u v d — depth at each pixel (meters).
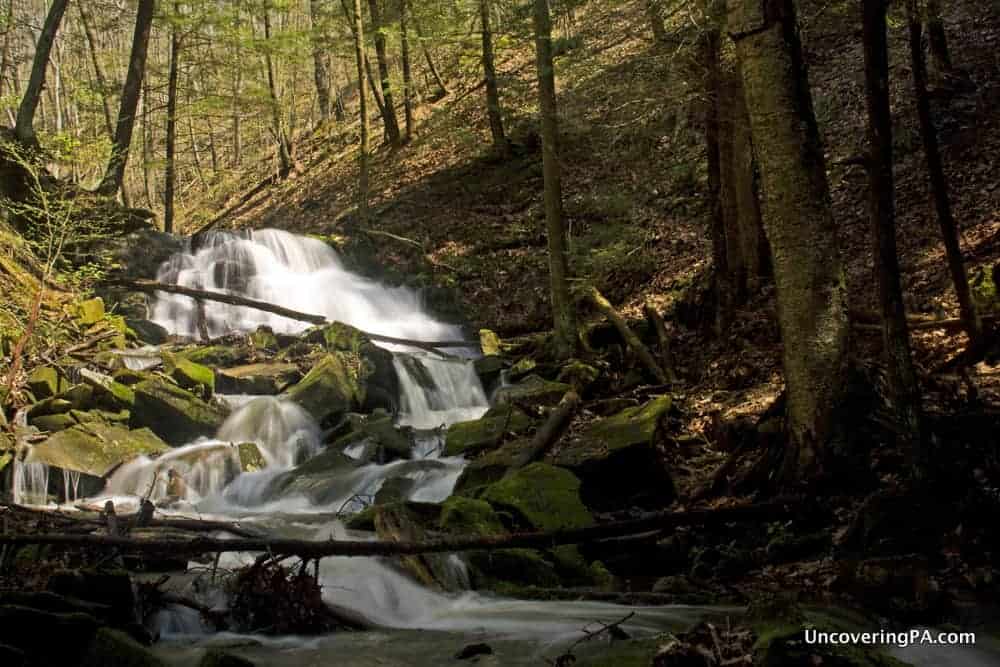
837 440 7.46
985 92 16.53
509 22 18.83
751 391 11.48
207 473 11.38
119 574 5.81
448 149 26.12
